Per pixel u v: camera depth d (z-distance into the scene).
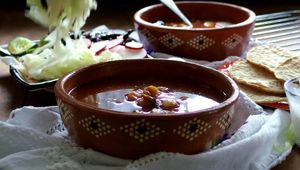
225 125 0.55
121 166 0.53
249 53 0.78
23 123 0.61
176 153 0.52
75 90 0.59
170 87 0.61
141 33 0.83
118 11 1.14
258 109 0.64
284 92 0.68
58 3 0.70
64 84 0.57
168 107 0.55
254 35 0.94
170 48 0.81
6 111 0.68
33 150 0.55
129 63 0.63
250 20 0.83
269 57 0.76
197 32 0.79
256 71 0.74
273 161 0.57
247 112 0.64
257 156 0.57
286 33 0.96
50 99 0.71
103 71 0.62
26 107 0.63
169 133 0.51
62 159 0.54
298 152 0.61
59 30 0.72
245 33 0.82
